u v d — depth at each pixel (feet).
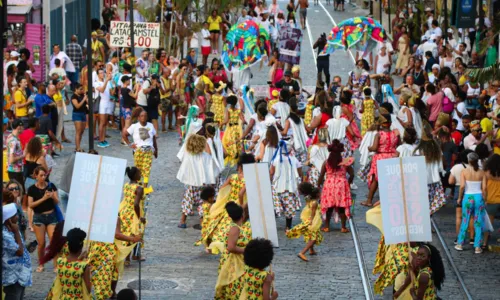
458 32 196.65
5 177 102.53
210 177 97.19
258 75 199.52
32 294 76.84
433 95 129.49
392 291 79.20
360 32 173.06
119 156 130.00
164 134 149.48
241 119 120.78
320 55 175.52
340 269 85.10
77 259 62.69
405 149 98.58
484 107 124.88
